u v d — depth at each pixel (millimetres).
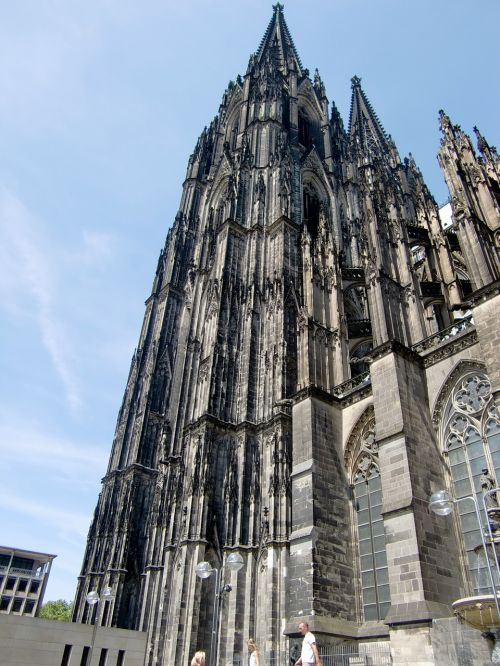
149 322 103938
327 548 37625
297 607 35719
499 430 33438
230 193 82062
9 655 52969
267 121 95812
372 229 51344
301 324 51688
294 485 40938
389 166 110500
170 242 113000
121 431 92188
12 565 135625
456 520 33469
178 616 48312
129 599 72250
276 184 82500
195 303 85438
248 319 67438
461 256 64875
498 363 31922
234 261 74438
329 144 107750
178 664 46000
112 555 75312
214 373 62344
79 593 78062
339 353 51500
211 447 57438
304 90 116375
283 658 41250
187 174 121812
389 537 32281
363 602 36875
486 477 32625
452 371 37531
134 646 58219
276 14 135500
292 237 75375
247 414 58719
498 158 59938
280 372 59844
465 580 31453
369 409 42844
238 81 121375
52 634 55656
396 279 49344
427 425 36906
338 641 34156
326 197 96188
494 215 45281
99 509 85875
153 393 91562
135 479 82188
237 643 45000
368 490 40438
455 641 25875
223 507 54812
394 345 38469
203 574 33562
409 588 29859
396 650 28781
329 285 56750
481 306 34031
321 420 43281
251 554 49281
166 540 58000
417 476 33531
